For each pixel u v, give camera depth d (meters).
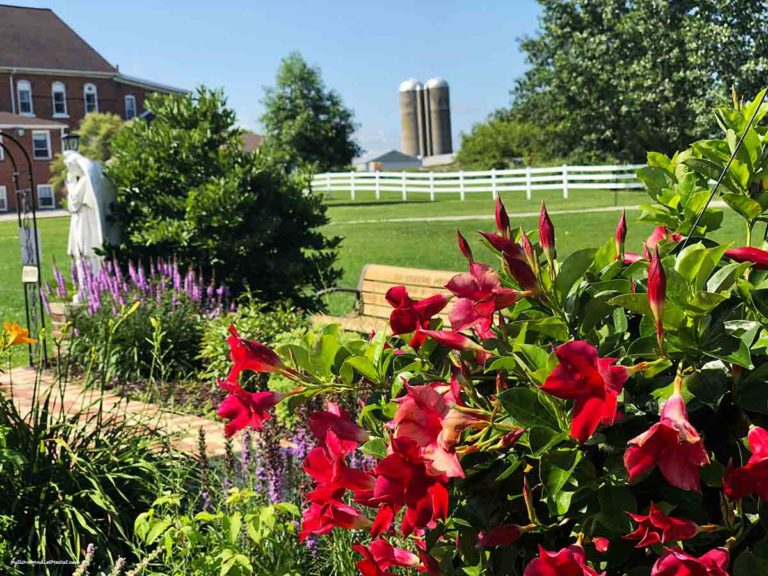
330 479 1.66
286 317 6.79
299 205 8.84
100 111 52.50
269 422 3.30
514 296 1.62
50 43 51.47
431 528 1.75
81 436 3.95
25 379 7.18
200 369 7.09
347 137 41.47
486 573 1.69
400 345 2.19
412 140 99.44
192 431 5.32
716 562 1.33
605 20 31.70
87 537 3.48
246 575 2.66
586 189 27.94
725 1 26.86
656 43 29.53
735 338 1.45
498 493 1.67
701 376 1.49
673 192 2.10
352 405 3.35
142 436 4.05
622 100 31.08
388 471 1.44
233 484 3.41
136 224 8.68
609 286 1.67
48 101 50.56
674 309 1.45
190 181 8.66
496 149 45.91
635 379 1.54
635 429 1.50
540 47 36.47
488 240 1.64
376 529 1.53
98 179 8.63
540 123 38.16
